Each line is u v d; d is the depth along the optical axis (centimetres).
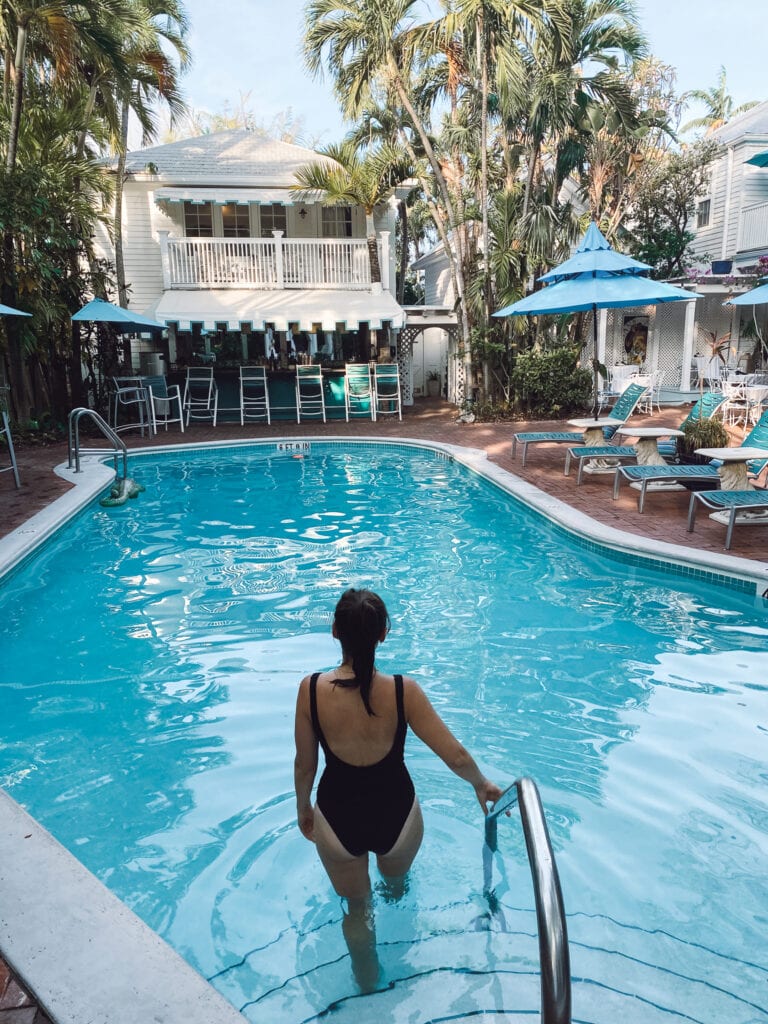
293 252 2245
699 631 659
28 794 436
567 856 367
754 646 625
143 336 2362
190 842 387
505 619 698
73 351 1939
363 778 284
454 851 368
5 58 1653
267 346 2352
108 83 1825
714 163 2620
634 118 2003
